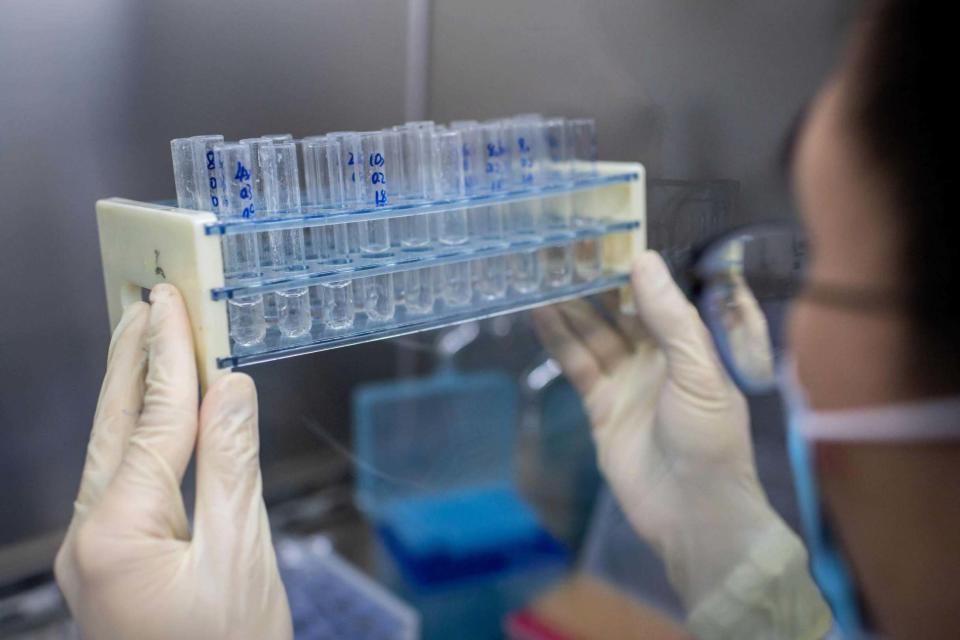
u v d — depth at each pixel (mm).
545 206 1077
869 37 741
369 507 1541
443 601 1401
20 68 1094
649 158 1180
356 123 1317
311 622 1354
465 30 1335
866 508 812
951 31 685
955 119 691
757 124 1000
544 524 1549
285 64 1232
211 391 817
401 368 1522
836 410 809
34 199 1152
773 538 1033
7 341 1185
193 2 1149
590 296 1195
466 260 965
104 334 1251
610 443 1229
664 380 1182
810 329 825
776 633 1046
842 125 763
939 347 731
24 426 1224
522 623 1363
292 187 860
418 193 955
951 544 768
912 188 722
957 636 786
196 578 820
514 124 1044
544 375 1594
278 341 848
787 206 915
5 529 1242
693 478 1119
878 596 827
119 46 1134
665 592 1311
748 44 1039
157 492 814
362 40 1280
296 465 1442
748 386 1050
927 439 756
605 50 1221
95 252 1213
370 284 914
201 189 829
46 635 1203
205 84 1192
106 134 1161
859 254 762
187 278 786
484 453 1670
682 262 1101
